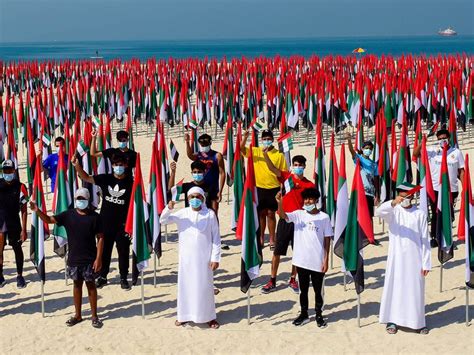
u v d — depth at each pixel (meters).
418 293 8.17
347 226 8.40
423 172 10.45
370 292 9.68
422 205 9.88
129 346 8.14
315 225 8.29
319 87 25.02
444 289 9.77
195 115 21.88
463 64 37.81
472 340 8.07
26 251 11.87
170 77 37.53
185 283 8.52
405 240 8.11
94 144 10.60
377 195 11.39
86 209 8.52
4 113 24.66
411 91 23.66
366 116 21.89
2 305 9.52
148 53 178.00
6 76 42.75
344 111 21.75
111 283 10.29
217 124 25.72
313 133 23.80
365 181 10.97
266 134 10.77
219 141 22.84
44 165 13.34
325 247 8.38
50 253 11.83
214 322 8.64
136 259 8.87
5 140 21.06
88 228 8.48
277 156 10.88
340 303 9.31
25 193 9.82
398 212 8.16
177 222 8.48
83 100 25.92
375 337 8.20
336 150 20.16
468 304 8.91
